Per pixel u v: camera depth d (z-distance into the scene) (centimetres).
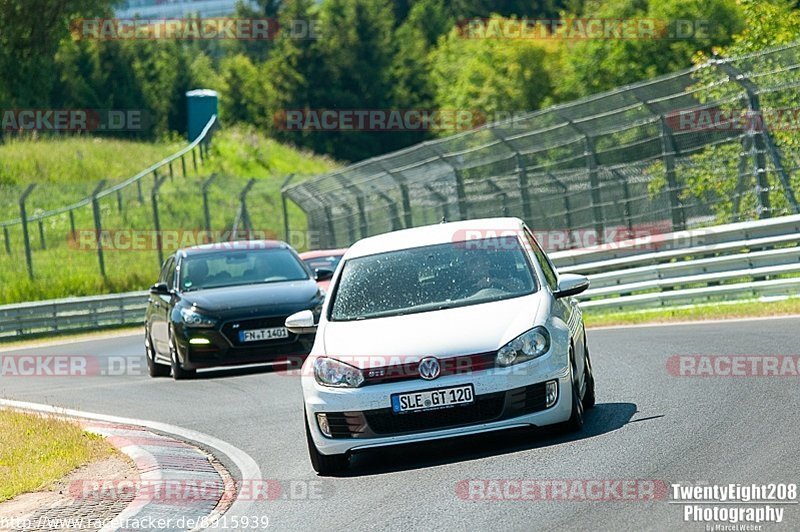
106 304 11588
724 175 7588
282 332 5603
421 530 2264
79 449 3528
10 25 12481
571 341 3125
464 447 3133
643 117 7856
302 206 12794
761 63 7038
